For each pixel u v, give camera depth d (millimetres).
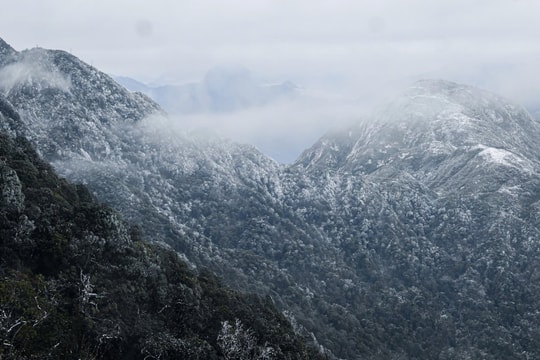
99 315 61812
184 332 71125
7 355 47125
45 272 64438
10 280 53688
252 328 81000
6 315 49750
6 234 62750
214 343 72438
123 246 73500
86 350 56250
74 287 61969
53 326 54500
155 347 62688
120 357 61469
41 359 50594
